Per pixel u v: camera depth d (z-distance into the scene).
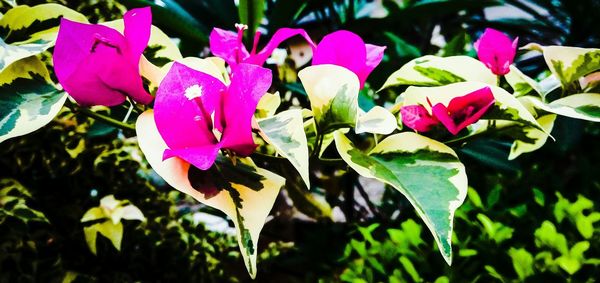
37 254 0.84
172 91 0.32
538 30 1.31
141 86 0.34
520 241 0.90
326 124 0.35
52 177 0.93
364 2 1.32
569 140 0.85
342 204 1.45
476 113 0.35
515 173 1.18
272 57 1.06
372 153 0.34
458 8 1.00
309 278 1.21
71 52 0.33
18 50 0.33
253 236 0.31
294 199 1.36
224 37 0.38
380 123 0.36
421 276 0.88
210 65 0.36
